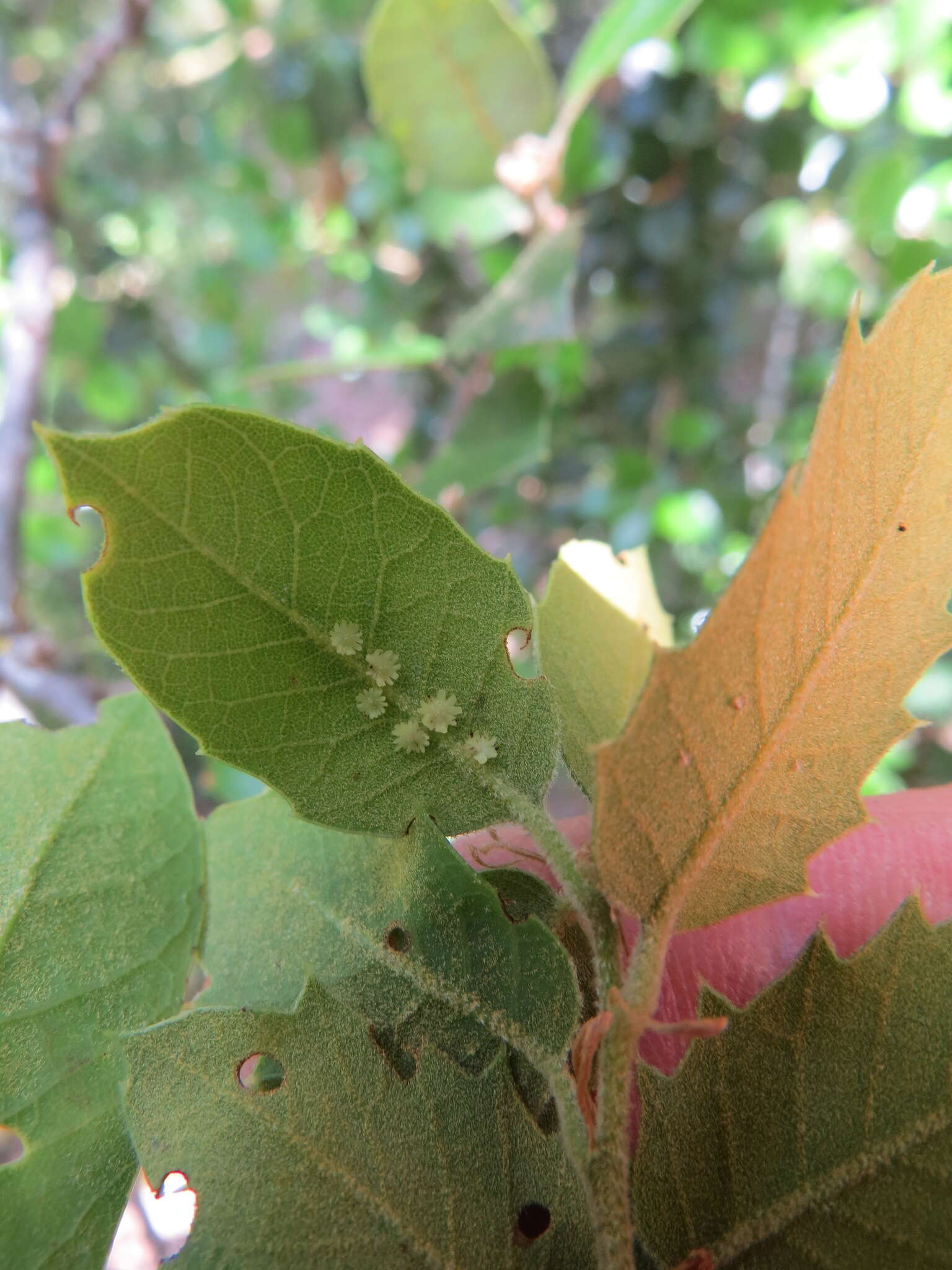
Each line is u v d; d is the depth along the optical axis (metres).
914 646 0.05
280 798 0.07
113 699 0.08
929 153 0.23
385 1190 0.06
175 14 0.39
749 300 0.29
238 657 0.06
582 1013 0.06
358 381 0.38
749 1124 0.06
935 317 0.05
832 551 0.05
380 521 0.05
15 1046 0.06
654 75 0.25
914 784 0.26
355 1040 0.06
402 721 0.06
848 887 0.12
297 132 0.31
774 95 0.25
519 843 0.10
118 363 0.34
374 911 0.07
